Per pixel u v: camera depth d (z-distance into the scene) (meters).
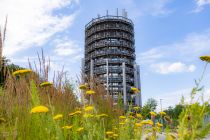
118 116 5.04
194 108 1.79
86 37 86.31
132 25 84.94
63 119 3.90
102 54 78.56
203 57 1.97
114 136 3.83
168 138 2.11
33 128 2.81
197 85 1.84
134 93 3.84
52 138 2.63
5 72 3.43
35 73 4.04
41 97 3.78
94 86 5.16
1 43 3.45
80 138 3.28
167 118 2.29
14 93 3.29
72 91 4.74
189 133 1.76
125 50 79.69
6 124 2.84
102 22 82.44
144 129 3.23
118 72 75.31
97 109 4.72
